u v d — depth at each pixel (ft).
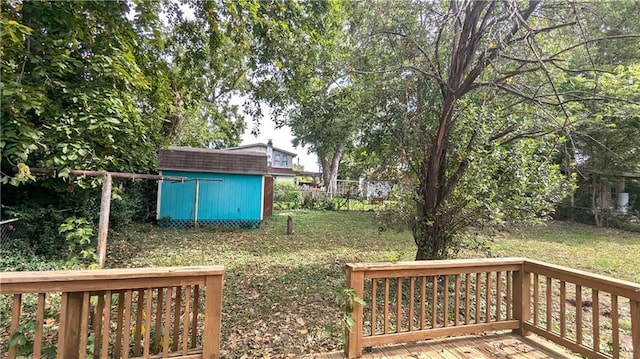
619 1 13.37
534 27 13.60
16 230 15.51
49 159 13.47
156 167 29.96
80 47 15.01
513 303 10.03
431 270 9.03
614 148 34.65
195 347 7.41
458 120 15.28
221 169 34.86
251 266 19.34
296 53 19.85
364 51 17.47
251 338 10.49
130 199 28.71
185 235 29.32
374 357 8.28
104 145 15.96
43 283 5.95
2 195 15.80
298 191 59.31
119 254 21.11
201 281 7.13
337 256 22.31
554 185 13.97
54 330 10.33
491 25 12.91
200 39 19.27
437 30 15.42
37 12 12.48
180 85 22.95
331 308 13.15
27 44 12.85
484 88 14.89
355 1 18.74
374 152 17.52
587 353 7.92
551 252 25.07
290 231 31.65
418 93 16.61
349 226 37.24
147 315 6.72
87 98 14.40
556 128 13.38
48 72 13.70
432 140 15.94
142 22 14.40
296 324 11.65
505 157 13.71
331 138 29.01
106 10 12.98
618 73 15.89
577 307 8.31
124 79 15.67
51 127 13.53
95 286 6.30
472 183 14.25
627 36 11.47
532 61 12.54
